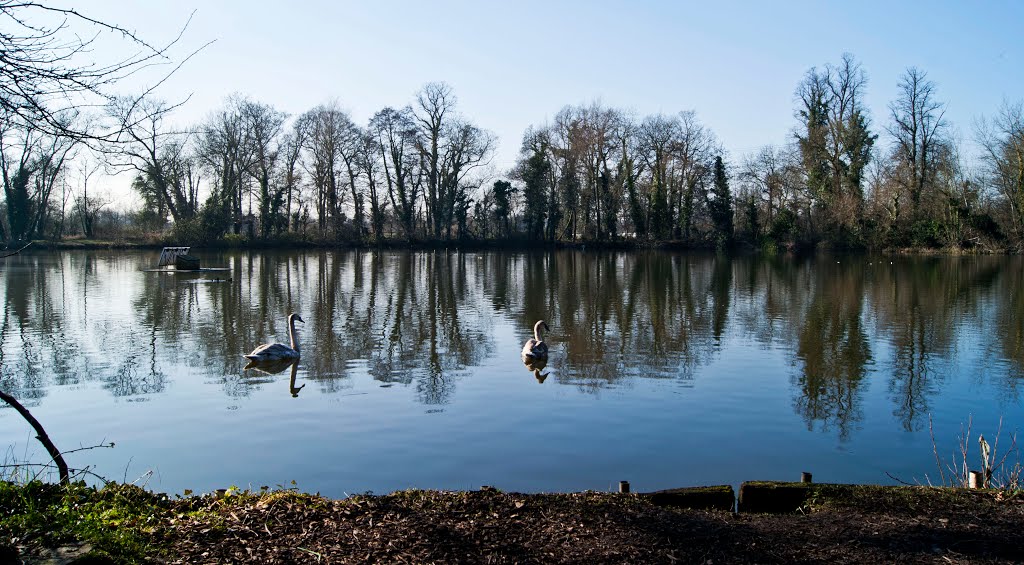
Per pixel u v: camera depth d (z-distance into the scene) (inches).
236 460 378.3
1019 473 346.6
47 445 264.1
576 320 890.1
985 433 426.9
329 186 2763.3
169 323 855.7
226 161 2026.3
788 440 411.8
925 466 373.7
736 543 231.5
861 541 234.4
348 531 233.5
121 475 356.2
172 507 257.9
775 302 1079.0
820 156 2409.0
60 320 875.4
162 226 2677.2
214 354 668.1
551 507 255.6
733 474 358.9
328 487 340.8
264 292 1201.4
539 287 1312.7
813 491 275.9
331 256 2306.8
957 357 648.4
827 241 2449.6
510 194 2984.7
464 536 231.0
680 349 691.4
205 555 215.9
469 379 562.9
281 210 2883.9
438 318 906.7
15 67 209.8
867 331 800.3
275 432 425.4
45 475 342.0
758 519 253.8
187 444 404.5
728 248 2623.0
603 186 2792.8
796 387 534.9
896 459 383.6
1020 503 266.1
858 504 265.3
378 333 789.9
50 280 1393.9
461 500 260.8
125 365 615.8
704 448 396.8
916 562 220.5
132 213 3016.7
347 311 967.0
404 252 2613.2
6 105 214.7
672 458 380.5
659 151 2709.2
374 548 221.5
